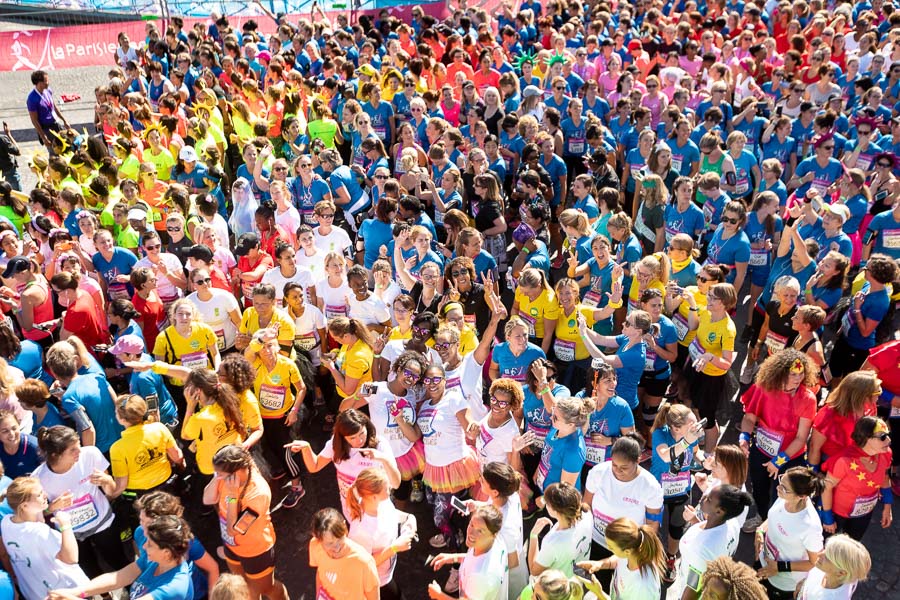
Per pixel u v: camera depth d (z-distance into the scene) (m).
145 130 11.16
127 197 9.68
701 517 5.44
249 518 5.05
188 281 8.42
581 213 8.24
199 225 8.32
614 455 4.97
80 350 6.45
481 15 17.83
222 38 16.97
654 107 12.71
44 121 13.52
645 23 16.41
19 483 4.85
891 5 17.11
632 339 6.48
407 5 19.48
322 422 8.10
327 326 7.23
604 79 14.20
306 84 13.45
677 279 7.89
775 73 13.80
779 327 7.35
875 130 11.01
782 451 6.00
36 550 4.82
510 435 5.83
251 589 5.35
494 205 9.03
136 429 5.70
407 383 5.95
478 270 7.97
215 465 4.95
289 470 6.94
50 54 18.08
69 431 5.31
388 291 7.73
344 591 4.61
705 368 6.88
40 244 8.83
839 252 8.15
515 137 11.35
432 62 14.12
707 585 4.08
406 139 10.65
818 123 10.20
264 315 6.99
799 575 4.97
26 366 6.88
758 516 6.64
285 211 9.12
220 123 12.55
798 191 10.72
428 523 6.76
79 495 5.42
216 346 7.10
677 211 8.99
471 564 4.63
